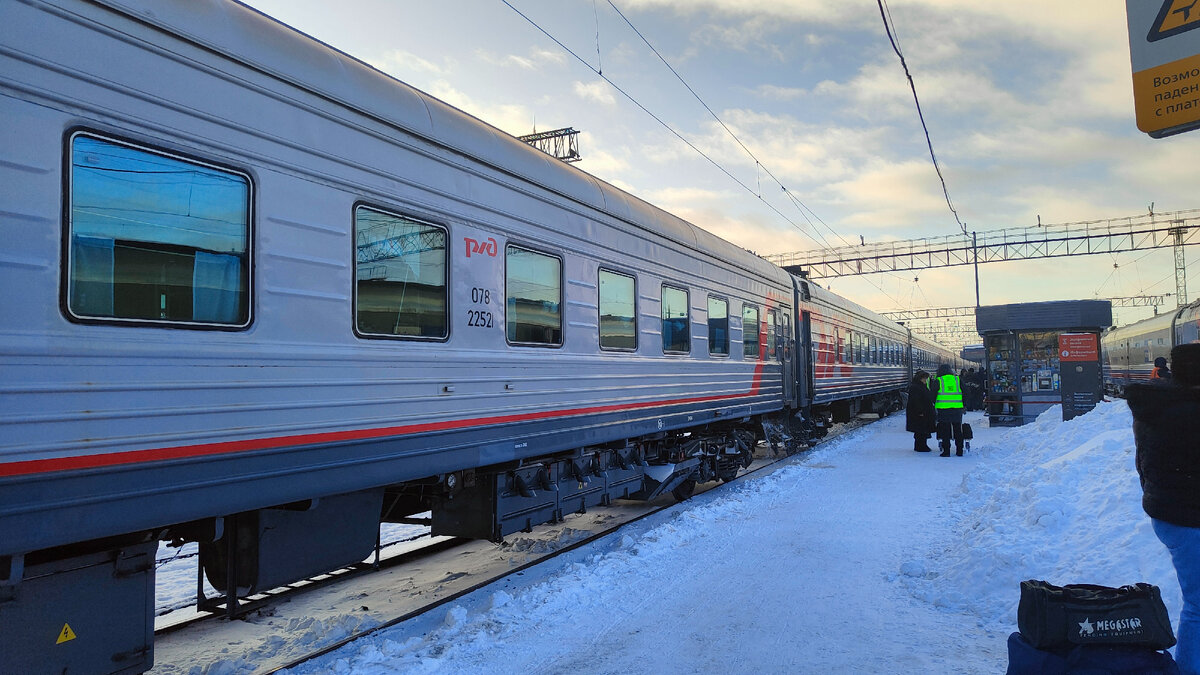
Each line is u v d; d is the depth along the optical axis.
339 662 3.67
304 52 3.58
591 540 6.72
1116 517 4.58
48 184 2.55
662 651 3.88
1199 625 2.66
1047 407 16.14
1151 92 3.26
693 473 8.66
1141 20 3.29
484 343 4.79
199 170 3.07
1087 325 15.33
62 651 2.73
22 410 2.45
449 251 4.50
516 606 4.54
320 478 3.57
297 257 3.47
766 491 8.73
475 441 4.66
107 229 2.74
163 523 2.86
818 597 4.72
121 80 2.78
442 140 4.45
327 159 3.65
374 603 4.94
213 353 3.06
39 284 2.52
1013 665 2.74
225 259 3.16
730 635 4.09
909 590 4.84
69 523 2.57
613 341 6.45
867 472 10.26
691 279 8.12
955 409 11.88
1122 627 2.61
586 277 6.03
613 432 6.39
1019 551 4.62
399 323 4.11
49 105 2.56
